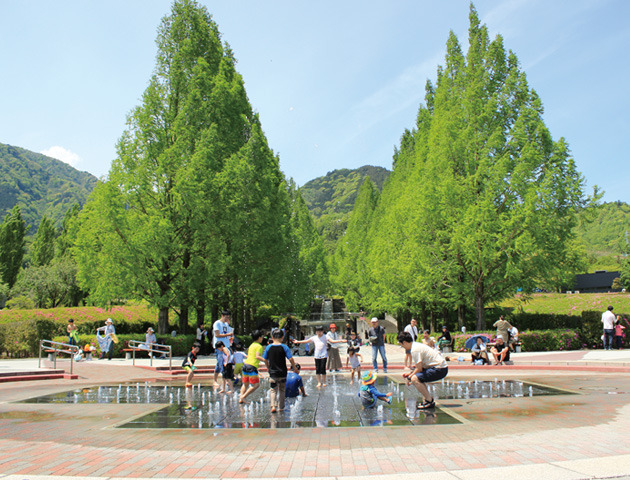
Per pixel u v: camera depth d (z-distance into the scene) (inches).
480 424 251.0
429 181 965.8
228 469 174.2
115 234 812.6
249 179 967.0
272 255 1093.8
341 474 164.4
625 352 743.7
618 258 3703.3
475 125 962.7
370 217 2266.2
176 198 824.3
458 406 314.2
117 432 244.4
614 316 817.5
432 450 196.4
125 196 831.7
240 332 1380.4
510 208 912.3
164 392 418.3
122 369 634.8
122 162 855.7
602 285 2746.1
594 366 574.6
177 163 845.8
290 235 1517.0
